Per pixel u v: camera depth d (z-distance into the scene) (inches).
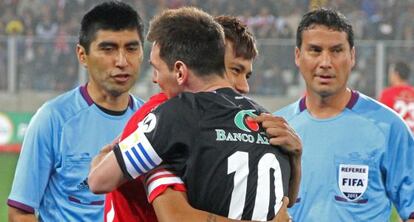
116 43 539.5
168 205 380.8
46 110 545.0
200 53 402.0
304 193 574.2
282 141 403.2
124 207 406.3
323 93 570.3
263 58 2204.7
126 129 417.1
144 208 405.4
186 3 2637.8
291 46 2194.9
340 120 578.2
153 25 414.6
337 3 2551.7
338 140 575.2
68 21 2630.4
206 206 384.5
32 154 536.1
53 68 2247.8
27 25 2640.3
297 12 2559.1
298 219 576.4
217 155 386.0
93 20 544.1
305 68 573.9
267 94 2201.0
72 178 543.2
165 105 394.3
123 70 540.7
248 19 2549.2
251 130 398.9
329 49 565.9
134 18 546.9
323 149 575.8
